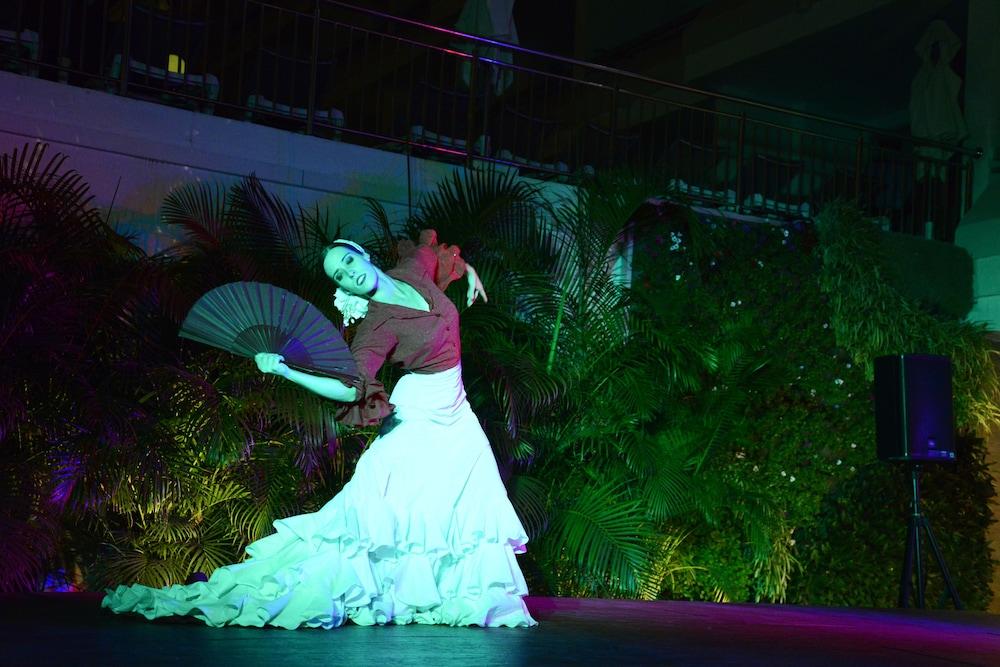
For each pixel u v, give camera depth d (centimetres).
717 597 799
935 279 1018
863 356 912
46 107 686
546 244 764
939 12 1284
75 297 563
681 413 797
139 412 570
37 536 550
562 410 734
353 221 774
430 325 395
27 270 555
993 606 965
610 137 916
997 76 1145
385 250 690
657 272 855
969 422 964
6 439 571
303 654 290
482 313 676
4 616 366
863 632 443
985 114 1143
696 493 749
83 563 636
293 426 624
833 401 896
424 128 852
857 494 897
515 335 727
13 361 540
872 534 885
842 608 596
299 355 372
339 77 1945
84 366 569
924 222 1097
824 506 884
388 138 822
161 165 713
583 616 455
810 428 886
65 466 565
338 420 389
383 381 634
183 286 619
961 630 473
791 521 869
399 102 931
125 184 700
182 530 623
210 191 723
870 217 962
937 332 941
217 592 364
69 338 564
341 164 780
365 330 392
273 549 379
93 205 688
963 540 927
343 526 371
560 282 760
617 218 757
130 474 570
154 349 604
